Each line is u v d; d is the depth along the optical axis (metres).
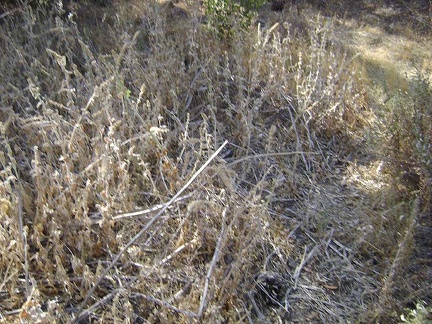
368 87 4.89
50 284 2.81
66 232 3.02
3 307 2.71
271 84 4.71
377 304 2.99
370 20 6.84
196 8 5.37
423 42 6.37
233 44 4.95
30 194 3.27
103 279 2.91
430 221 3.67
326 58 5.14
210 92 4.26
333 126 4.54
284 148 4.29
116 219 3.05
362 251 3.44
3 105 3.76
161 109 4.23
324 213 3.65
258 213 3.18
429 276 3.27
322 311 3.04
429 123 3.90
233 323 2.81
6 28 4.96
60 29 4.42
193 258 3.06
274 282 3.15
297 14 6.47
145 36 5.21
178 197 3.15
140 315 2.78
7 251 2.79
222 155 4.05
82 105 3.87
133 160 3.52
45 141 3.28
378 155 4.15
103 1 5.91
